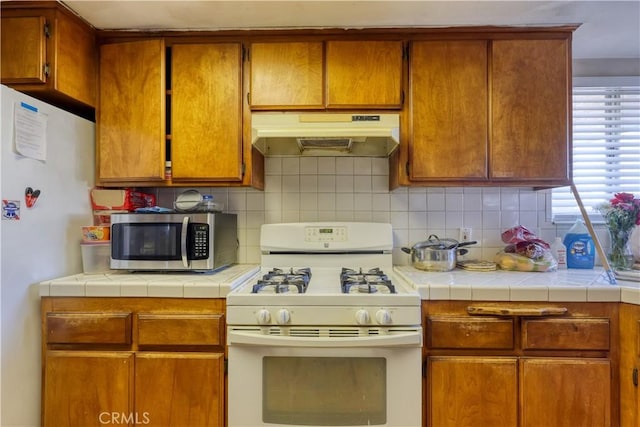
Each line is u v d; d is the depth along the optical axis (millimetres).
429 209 1926
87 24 1573
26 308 1307
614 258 1629
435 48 1593
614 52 1867
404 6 1433
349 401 1253
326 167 1938
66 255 1507
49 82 1436
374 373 1256
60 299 1350
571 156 1580
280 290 1303
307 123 1516
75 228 1562
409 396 1239
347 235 1767
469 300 1318
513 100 1577
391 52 1592
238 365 1252
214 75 1615
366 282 1405
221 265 1656
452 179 1590
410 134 1597
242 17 1517
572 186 1563
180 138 1622
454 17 1514
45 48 1438
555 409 1273
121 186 1689
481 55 1589
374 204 1937
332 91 1588
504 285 1321
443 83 1591
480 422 1285
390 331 1228
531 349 1291
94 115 1731
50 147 1418
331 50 1597
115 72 1636
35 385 1335
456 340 1302
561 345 1283
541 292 1300
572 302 1298
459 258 1913
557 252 1779
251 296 1248
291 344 1197
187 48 1622
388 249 1771
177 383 1310
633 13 1479
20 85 1441
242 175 1629
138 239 1532
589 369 1271
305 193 1938
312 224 1778
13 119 1257
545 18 1521
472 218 1921
